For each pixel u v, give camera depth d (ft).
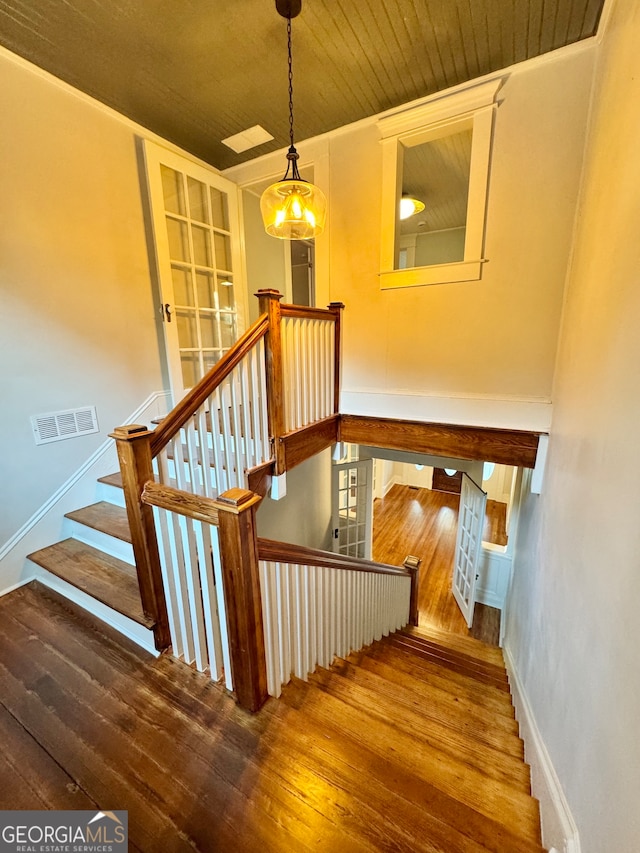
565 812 3.35
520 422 7.97
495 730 5.66
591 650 3.46
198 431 5.75
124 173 8.16
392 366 9.16
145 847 3.02
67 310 7.41
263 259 12.28
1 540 6.68
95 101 7.46
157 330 9.21
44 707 4.35
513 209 7.34
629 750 2.39
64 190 7.15
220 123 8.39
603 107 5.37
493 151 7.31
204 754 3.78
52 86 6.80
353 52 6.43
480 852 3.04
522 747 5.32
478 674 7.87
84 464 7.91
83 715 4.24
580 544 4.24
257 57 6.48
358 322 9.39
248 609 3.94
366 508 16.43
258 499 3.86
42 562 6.75
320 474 14.15
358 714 4.57
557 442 6.37
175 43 6.12
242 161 10.23
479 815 3.30
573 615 4.21
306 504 13.35
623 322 3.51
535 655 6.11
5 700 4.46
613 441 3.45
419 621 13.48
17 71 6.32
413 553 17.99
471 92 7.16
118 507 7.90
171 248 9.09
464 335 8.25
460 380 8.46
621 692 2.66
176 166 8.72
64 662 5.03
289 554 4.70
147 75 6.84
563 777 3.68
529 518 8.95
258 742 3.91
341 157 8.86
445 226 16.92
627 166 3.85
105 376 8.20
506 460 8.13
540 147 6.93
